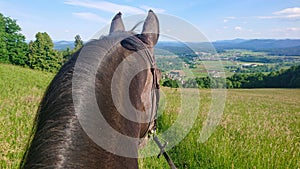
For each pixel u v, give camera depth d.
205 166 7.65
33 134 1.54
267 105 30.11
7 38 62.25
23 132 9.09
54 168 1.31
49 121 1.49
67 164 1.36
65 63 1.85
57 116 1.49
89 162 1.45
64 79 1.66
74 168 1.37
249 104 28.66
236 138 10.51
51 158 1.35
